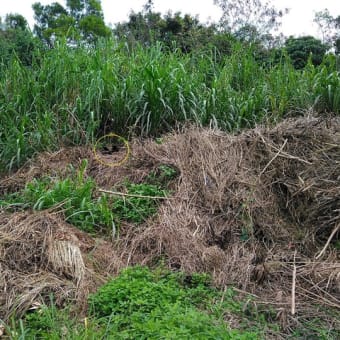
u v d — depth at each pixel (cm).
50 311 381
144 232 499
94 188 572
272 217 524
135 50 846
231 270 459
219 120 700
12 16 1938
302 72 823
